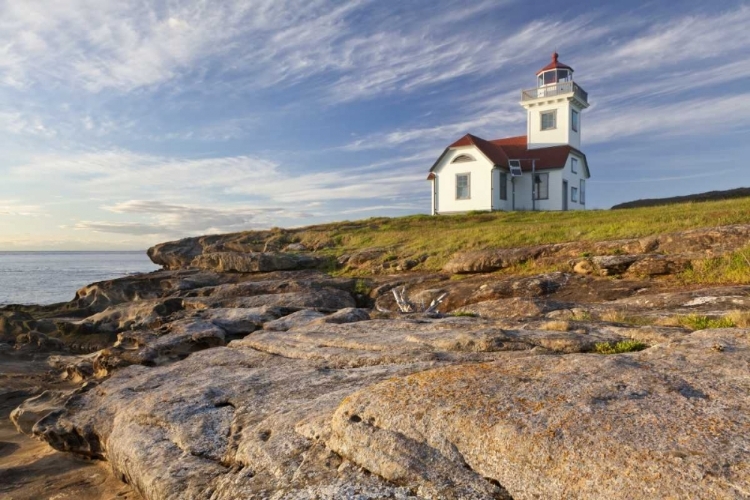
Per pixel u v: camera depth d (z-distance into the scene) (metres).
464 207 41.34
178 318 16.52
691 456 3.30
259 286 21.91
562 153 41.78
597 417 3.89
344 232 35.91
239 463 5.26
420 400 4.61
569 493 3.38
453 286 17.73
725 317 8.66
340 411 4.91
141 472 5.85
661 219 21.02
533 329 8.99
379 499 3.87
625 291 14.17
